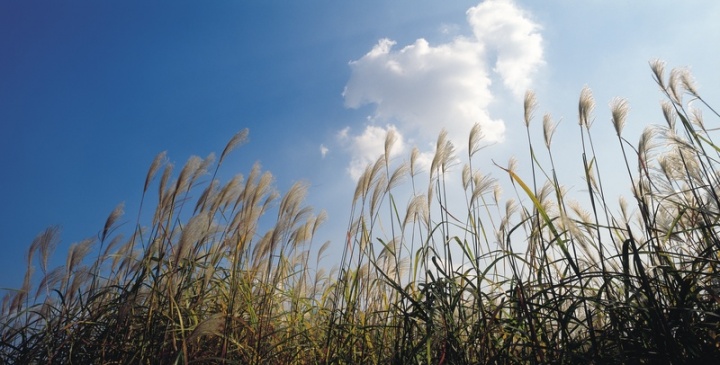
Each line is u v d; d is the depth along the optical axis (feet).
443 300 7.88
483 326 7.69
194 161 10.39
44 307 10.57
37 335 9.59
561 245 7.11
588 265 8.20
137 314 9.38
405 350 8.01
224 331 8.62
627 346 6.68
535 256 8.43
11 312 10.94
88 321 9.14
